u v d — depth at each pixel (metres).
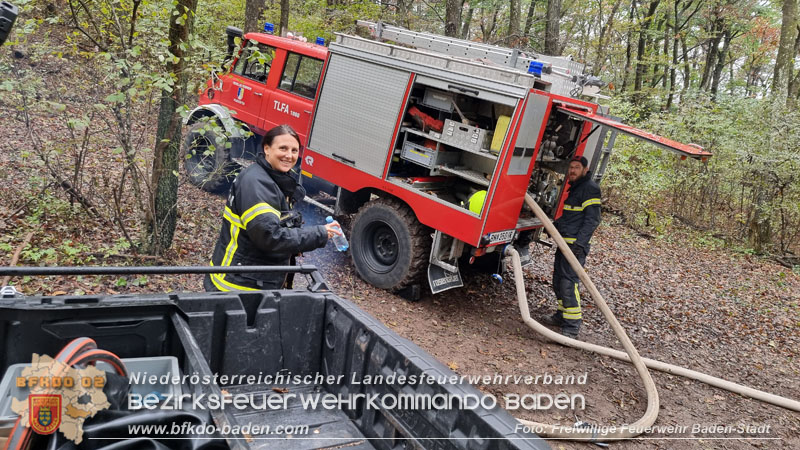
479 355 5.01
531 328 5.61
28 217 5.39
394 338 2.35
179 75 4.96
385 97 5.73
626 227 11.77
